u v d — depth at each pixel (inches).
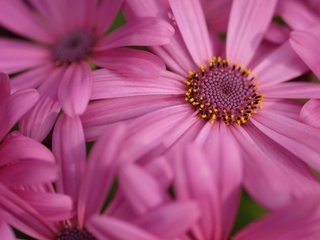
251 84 5.5
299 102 5.5
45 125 5.1
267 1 5.7
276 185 4.3
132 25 5.4
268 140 5.3
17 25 6.2
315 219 4.5
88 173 4.7
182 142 5.1
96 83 5.2
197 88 5.4
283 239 4.4
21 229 4.7
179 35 5.6
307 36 5.4
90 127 5.1
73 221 4.9
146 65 5.2
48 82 5.9
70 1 6.3
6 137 5.1
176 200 4.2
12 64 6.0
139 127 5.0
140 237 4.1
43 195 4.7
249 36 5.7
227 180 4.3
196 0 5.5
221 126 5.3
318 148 5.0
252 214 5.5
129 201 4.2
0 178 4.8
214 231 4.4
